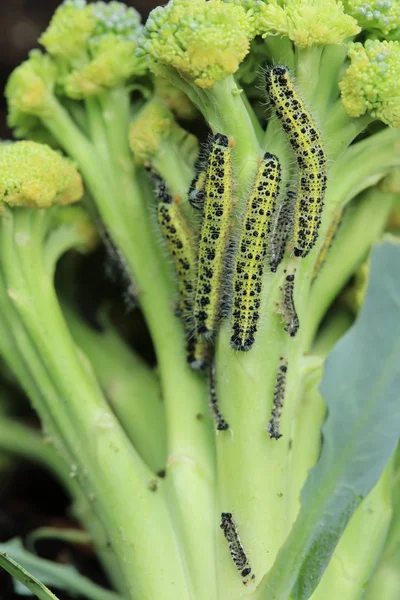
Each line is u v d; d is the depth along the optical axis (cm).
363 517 38
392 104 36
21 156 38
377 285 36
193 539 37
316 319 39
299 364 38
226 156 36
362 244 39
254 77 38
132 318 44
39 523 44
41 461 43
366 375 36
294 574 36
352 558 37
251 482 37
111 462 38
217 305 37
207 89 37
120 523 37
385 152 38
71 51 39
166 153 38
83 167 39
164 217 38
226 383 37
